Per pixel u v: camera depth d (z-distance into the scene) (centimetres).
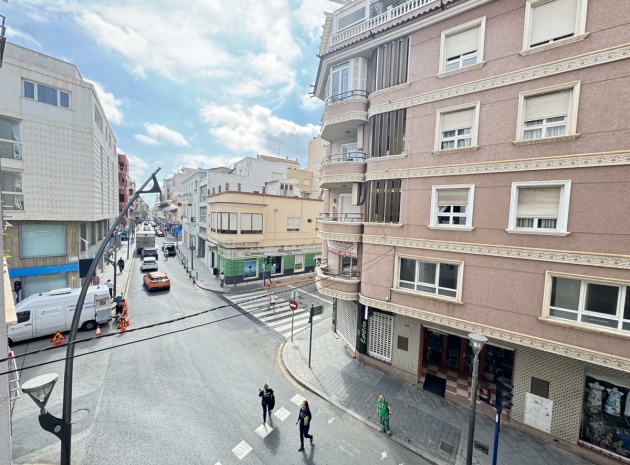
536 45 795
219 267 2712
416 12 1012
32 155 1753
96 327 1518
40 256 1828
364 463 759
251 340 1466
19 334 1295
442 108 956
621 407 758
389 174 1082
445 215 966
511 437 851
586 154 717
